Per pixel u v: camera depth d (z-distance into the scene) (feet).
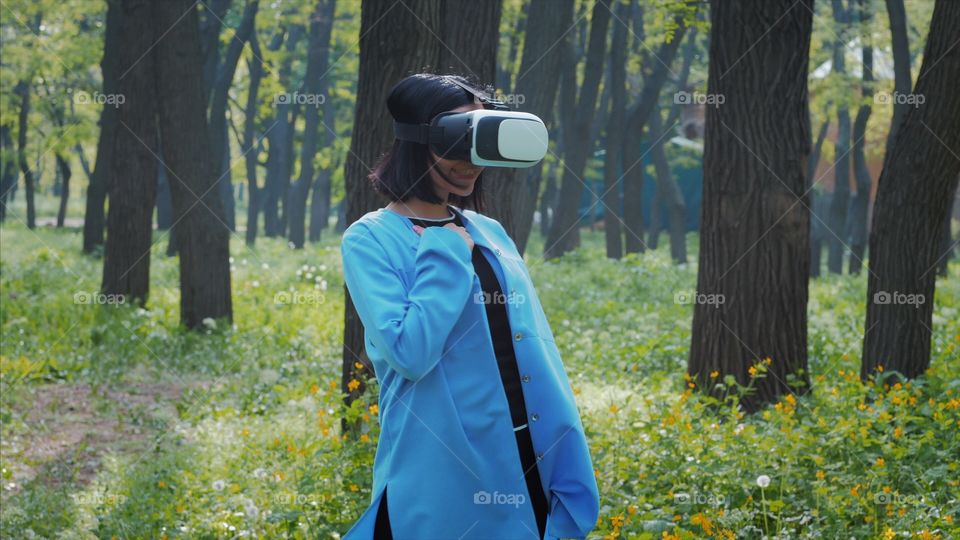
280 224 130.52
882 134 87.66
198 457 20.84
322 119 110.11
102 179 69.21
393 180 7.37
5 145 117.50
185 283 39.52
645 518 14.03
